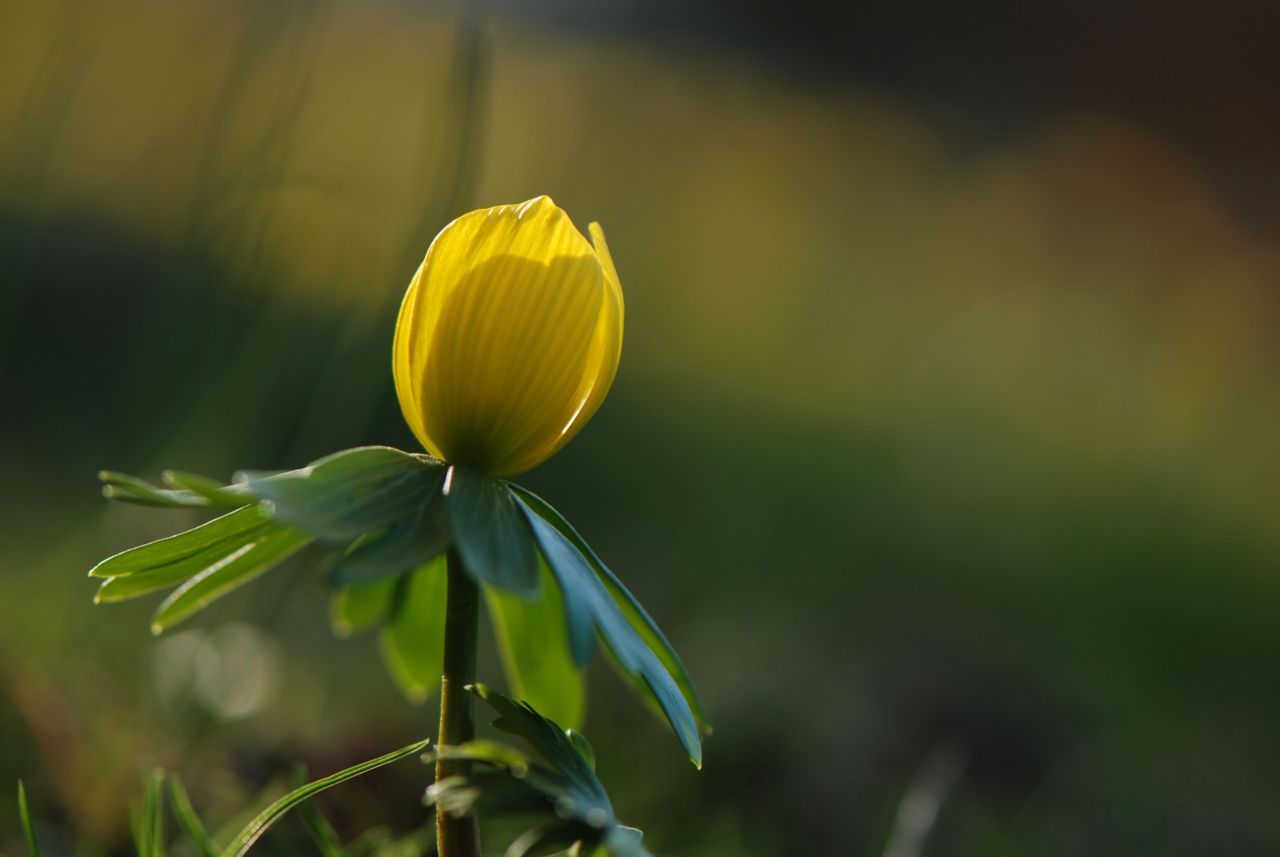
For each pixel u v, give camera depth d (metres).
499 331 0.36
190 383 0.60
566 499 0.95
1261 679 0.99
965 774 0.60
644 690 0.35
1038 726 0.67
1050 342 1.94
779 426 1.34
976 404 1.65
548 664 0.38
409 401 0.36
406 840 0.41
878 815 0.55
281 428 0.60
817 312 1.84
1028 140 2.94
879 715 0.63
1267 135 2.93
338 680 0.56
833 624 0.78
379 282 0.56
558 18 2.29
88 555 0.53
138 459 0.61
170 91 0.84
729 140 2.28
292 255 0.63
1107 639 0.98
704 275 1.71
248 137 0.62
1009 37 3.10
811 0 3.00
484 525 0.35
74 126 0.61
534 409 0.36
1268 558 1.35
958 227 2.43
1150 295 2.24
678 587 0.82
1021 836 0.55
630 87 2.17
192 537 0.35
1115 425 1.66
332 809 0.43
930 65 3.03
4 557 0.53
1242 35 3.00
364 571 0.34
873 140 2.70
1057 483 1.39
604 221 1.62
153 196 0.83
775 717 0.62
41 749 0.44
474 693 0.35
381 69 1.08
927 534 1.12
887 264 2.15
